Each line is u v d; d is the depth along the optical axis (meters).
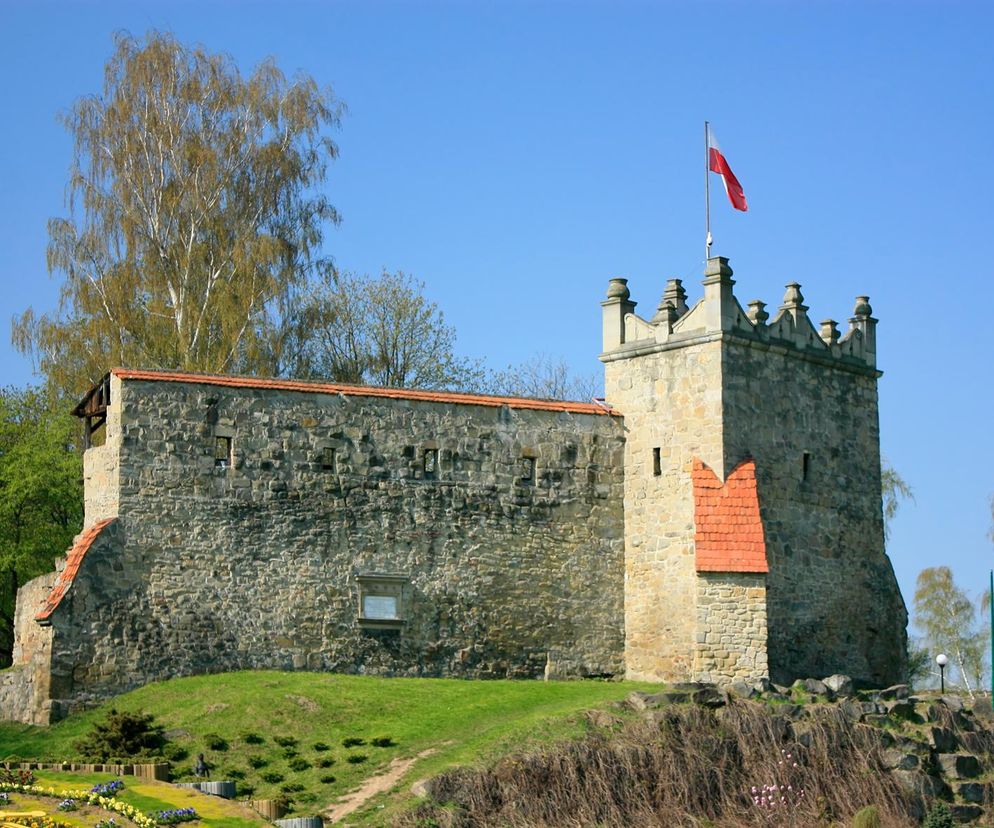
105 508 49.69
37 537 66.88
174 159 65.69
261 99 67.50
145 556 48.72
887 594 56.19
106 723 44.34
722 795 43.44
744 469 52.28
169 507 49.25
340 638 50.62
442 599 52.09
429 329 79.25
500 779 40.59
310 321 68.12
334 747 43.06
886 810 44.72
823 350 55.94
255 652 49.53
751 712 45.75
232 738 43.41
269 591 50.00
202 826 34.31
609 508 54.56
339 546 51.09
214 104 66.81
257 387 50.91
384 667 51.00
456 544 52.56
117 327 64.81
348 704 45.62
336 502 51.28
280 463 50.81
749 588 51.22
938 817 44.53
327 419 51.66
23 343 65.56
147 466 49.25
